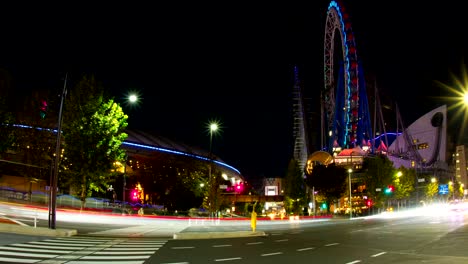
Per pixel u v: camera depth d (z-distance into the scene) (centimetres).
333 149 14288
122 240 2367
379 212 9938
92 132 3862
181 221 5053
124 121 4144
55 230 2416
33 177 5403
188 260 1655
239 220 6512
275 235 3125
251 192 15188
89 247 1947
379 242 2498
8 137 4122
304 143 14325
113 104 4100
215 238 2762
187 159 12494
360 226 4356
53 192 2534
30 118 5016
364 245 2333
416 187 11819
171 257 1728
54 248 1839
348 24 12850
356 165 13125
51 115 4969
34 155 5197
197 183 8362
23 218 3241
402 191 10588
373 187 9825
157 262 1580
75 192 4219
